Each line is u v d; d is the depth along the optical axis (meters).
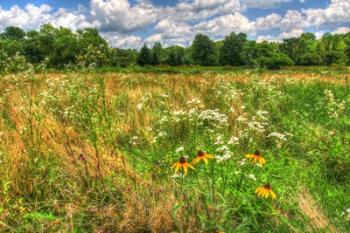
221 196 3.84
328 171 5.29
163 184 4.37
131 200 4.00
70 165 4.71
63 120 6.37
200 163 5.04
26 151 4.80
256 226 3.82
